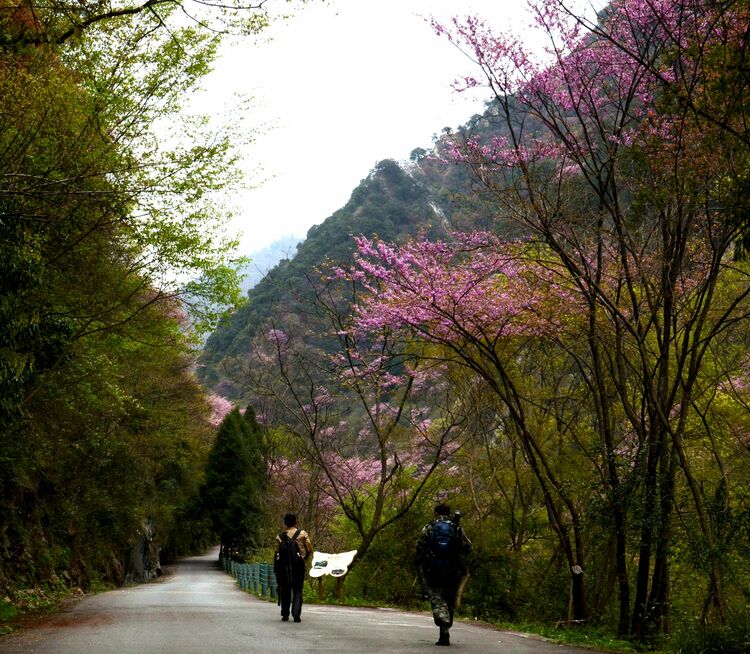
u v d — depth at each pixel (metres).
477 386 23.02
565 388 23.59
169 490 58.09
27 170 12.16
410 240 16.95
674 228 14.72
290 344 29.50
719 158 10.26
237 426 64.75
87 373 18.80
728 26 9.88
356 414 39.38
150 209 14.70
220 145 14.07
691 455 20.47
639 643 12.74
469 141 15.40
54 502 30.61
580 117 14.33
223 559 68.00
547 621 19.61
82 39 10.56
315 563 20.66
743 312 17.83
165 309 20.03
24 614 15.27
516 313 16.31
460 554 10.03
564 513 22.58
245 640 9.74
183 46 13.25
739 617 10.30
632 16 13.48
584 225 14.53
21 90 11.23
